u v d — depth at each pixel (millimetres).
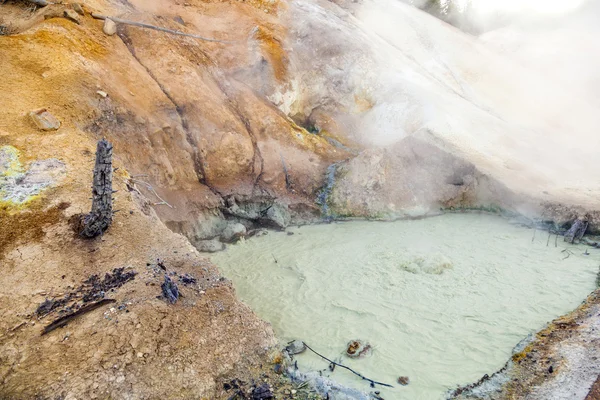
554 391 7551
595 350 8383
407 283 12156
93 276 8406
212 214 15250
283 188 17141
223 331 7992
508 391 7938
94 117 13180
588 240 14305
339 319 10641
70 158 10992
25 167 10258
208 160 16125
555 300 10984
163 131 15078
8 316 7379
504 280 12125
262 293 11891
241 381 7496
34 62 13297
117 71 15367
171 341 7461
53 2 16594
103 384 6613
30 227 9031
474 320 10383
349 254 14008
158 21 19078
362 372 8742
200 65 18688
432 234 15414
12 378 6547
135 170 13664
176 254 9594
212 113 17000
